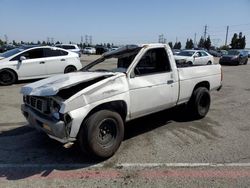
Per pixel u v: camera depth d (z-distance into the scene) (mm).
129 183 3773
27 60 11773
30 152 4793
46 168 4223
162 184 3744
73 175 4012
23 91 4789
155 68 5387
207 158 4566
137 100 4945
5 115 6977
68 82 4414
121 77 4691
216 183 3773
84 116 4148
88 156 4543
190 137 5543
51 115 4270
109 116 4391
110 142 4512
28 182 3811
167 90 5516
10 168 4207
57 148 4957
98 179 3893
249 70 21672
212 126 6273
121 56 5379
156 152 4793
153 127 6125
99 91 4328
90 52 53406
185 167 4246
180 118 6793
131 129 5980
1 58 11641
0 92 9945
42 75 12180
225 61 27078
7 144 5133
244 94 10516
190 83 6180
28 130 5879
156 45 5336
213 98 9656
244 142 5301
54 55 12508
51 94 4121
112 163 4387
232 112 7621
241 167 4258
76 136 4199
